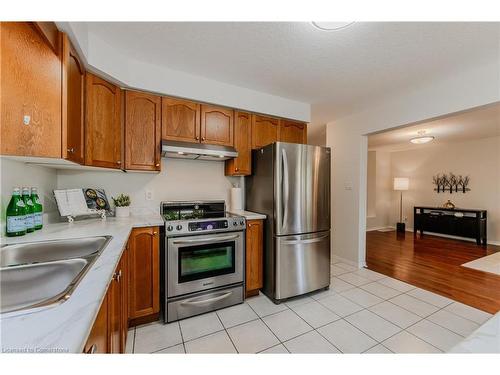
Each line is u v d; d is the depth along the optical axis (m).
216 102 2.38
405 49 1.83
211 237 2.12
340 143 3.59
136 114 2.07
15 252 1.23
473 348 0.50
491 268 3.30
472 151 5.09
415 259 3.73
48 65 1.25
